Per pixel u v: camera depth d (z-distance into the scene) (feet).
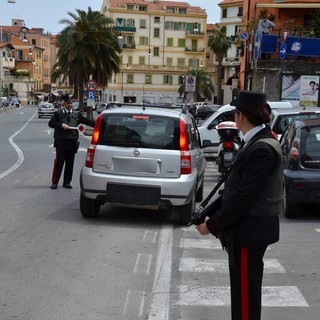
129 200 27.35
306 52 86.63
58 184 42.29
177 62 325.83
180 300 17.34
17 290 17.93
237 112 11.75
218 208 12.00
